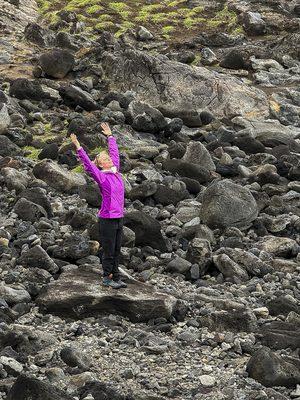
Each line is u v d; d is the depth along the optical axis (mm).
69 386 14727
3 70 38938
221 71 43594
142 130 32469
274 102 38000
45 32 45500
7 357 15438
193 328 17656
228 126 34719
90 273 19156
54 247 21016
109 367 15688
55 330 17266
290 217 24531
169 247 22328
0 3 51625
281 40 46750
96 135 30719
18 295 18297
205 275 21000
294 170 28250
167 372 15633
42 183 26109
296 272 21250
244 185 27719
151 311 17750
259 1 55188
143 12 54781
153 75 37219
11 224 22641
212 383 15133
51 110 34375
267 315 18391
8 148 29406
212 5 56250
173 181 27047
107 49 42812
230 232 23172
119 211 17875
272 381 15156
